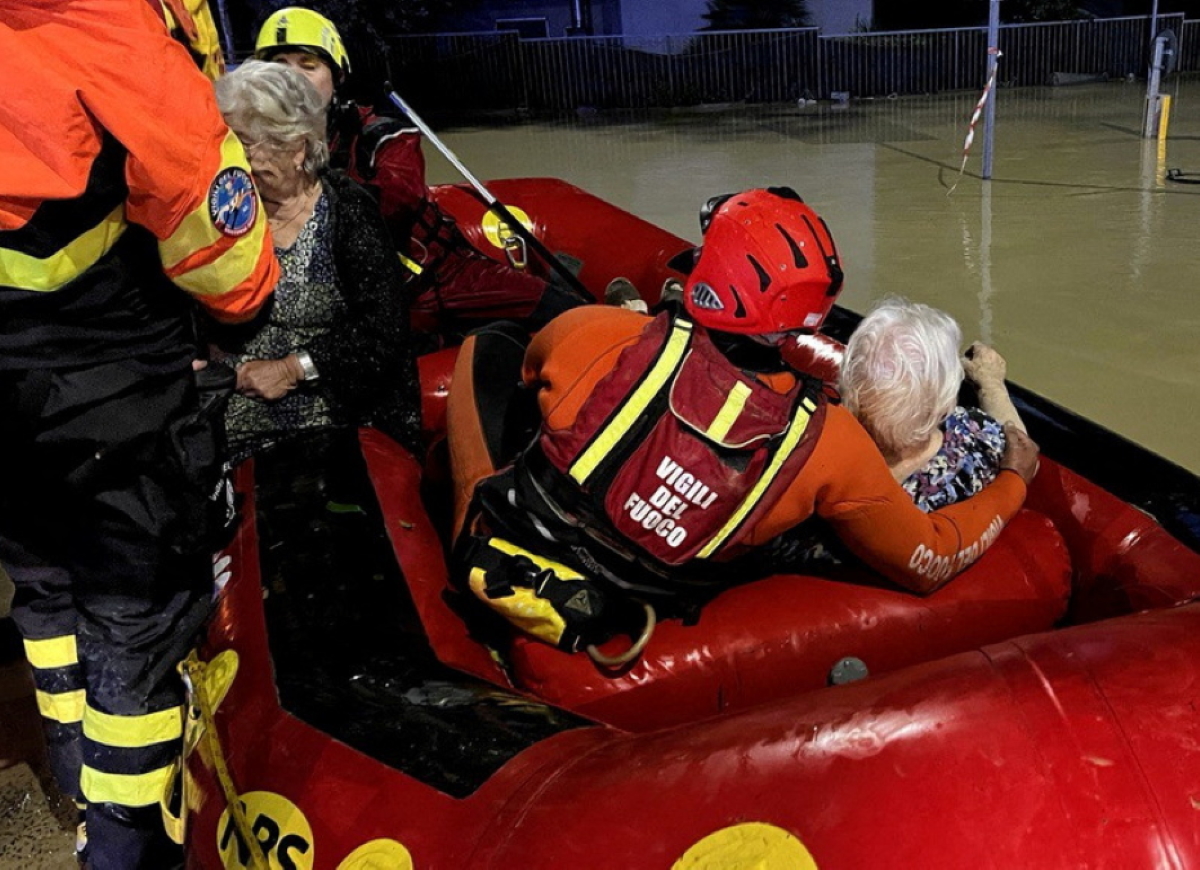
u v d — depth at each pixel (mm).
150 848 2045
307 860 1542
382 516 2191
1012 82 18141
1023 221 7797
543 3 20578
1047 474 2395
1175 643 1454
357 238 2328
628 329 1807
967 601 2070
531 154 12320
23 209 1522
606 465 1735
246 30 15109
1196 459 4016
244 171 1766
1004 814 1267
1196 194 8500
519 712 1683
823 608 2021
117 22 1523
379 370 2389
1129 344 5223
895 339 1949
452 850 1447
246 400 2406
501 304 3379
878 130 13125
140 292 1744
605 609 1870
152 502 1860
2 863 2381
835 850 1274
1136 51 18516
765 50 17344
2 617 3393
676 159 11562
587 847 1367
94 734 1965
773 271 1747
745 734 1452
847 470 1788
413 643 1893
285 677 1797
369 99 3674
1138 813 1256
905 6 23031
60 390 1706
